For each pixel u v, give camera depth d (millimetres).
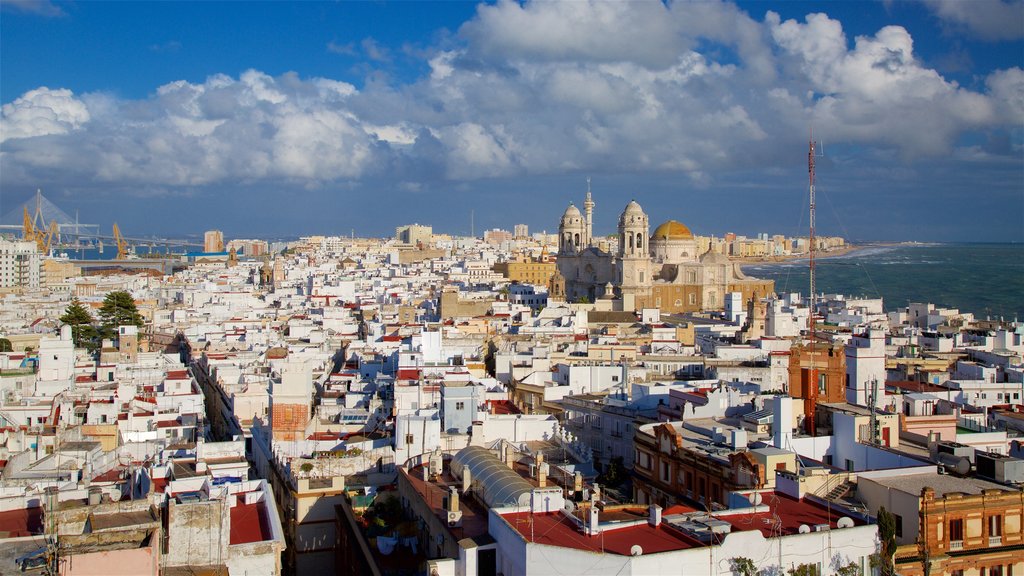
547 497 79250
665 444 102812
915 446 102125
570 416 149875
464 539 76312
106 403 153750
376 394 153500
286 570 106000
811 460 94062
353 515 98500
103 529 69500
